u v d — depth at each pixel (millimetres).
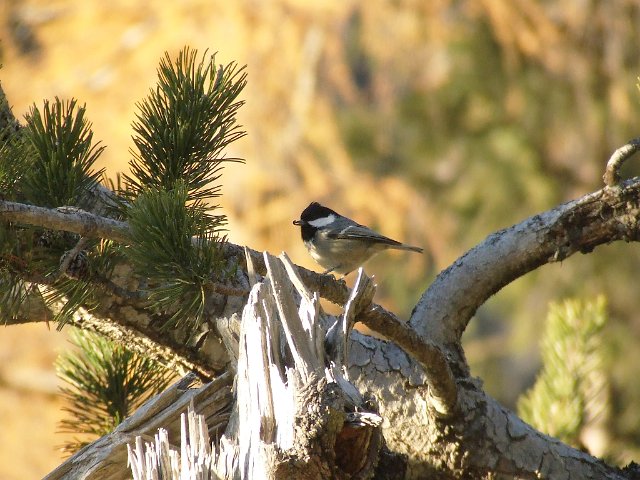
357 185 15102
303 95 14125
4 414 12297
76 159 5730
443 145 18141
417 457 6418
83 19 13406
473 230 17406
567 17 16656
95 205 6105
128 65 13289
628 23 16766
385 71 17312
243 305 6434
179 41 13430
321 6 14062
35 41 13516
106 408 7129
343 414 4379
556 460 6523
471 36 17516
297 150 14203
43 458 12141
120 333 6461
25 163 5410
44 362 12625
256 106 13859
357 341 6621
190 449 4617
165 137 5922
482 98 17969
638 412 15797
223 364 6562
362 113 18156
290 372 4555
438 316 6789
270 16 13844
